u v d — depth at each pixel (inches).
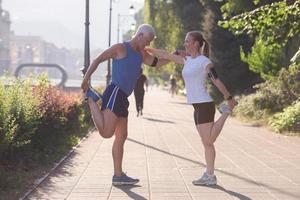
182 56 398.0
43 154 500.4
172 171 455.8
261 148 619.5
